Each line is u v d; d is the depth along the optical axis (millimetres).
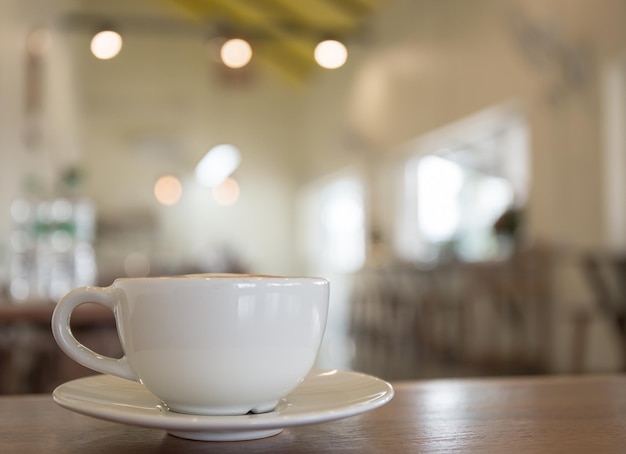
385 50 8414
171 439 528
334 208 10719
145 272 7031
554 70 4996
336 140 10070
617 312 4184
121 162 10875
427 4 7246
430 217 7680
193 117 11156
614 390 770
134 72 10961
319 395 589
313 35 9492
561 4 4883
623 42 4305
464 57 6426
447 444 508
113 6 10383
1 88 4258
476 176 6652
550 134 5070
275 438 529
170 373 508
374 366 5547
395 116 8141
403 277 7945
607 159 4453
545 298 5027
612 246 4398
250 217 11461
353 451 486
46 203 3457
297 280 523
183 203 11188
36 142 5469
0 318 1885
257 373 509
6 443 518
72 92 8508
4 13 4355
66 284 3219
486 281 5391
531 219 5316
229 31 6527
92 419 615
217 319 495
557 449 490
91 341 2041
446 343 6469
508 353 5523
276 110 11562
